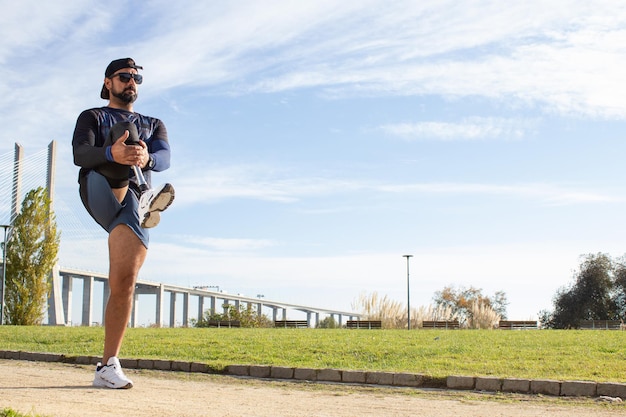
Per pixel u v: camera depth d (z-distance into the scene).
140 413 5.76
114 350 7.40
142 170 6.97
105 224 7.07
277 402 7.30
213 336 17.45
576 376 9.88
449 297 71.69
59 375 9.51
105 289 67.94
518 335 18.89
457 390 9.33
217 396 7.53
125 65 7.15
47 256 39.62
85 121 6.93
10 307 38.84
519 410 7.34
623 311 67.06
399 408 7.22
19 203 45.94
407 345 14.46
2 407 5.69
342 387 9.58
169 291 81.62
